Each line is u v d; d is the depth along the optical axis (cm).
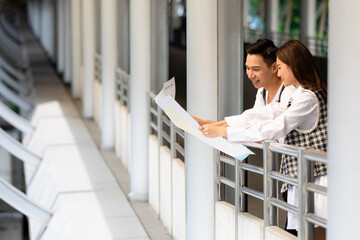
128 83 1169
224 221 631
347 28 382
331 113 402
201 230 672
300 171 462
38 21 5222
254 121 480
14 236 1725
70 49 2273
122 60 1413
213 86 652
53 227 907
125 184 1089
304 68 472
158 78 995
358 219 392
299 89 473
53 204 1012
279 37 2811
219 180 648
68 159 1288
